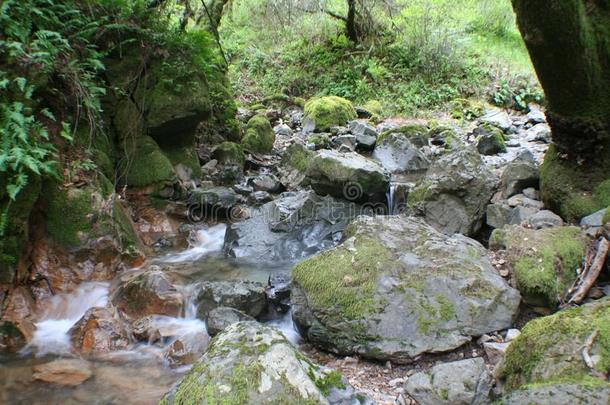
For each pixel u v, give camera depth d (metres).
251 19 17.39
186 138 7.62
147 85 6.85
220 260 6.09
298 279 4.40
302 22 16.56
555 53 4.65
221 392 2.57
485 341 3.87
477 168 5.77
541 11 4.48
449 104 13.71
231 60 16.23
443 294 4.06
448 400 3.12
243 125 10.05
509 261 4.40
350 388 2.86
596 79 4.77
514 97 13.95
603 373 2.64
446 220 5.67
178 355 4.18
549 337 2.95
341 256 4.48
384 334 3.92
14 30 5.01
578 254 4.25
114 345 4.39
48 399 3.69
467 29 17.19
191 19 11.44
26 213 4.88
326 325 4.09
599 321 2.91
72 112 5.85
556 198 5.22
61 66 5.50
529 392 2.50
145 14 6.80
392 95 14.19
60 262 5.27
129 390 3.80
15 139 4.73
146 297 4.85
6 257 4.73
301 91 14.95
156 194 6.72
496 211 5.48
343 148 9.38
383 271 4.28
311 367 2.84
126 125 6.76
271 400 2.55
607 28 4.74
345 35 16.38
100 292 5.23
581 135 4.98
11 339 4.39
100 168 6.14
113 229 5.62
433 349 3.81
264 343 2.83
